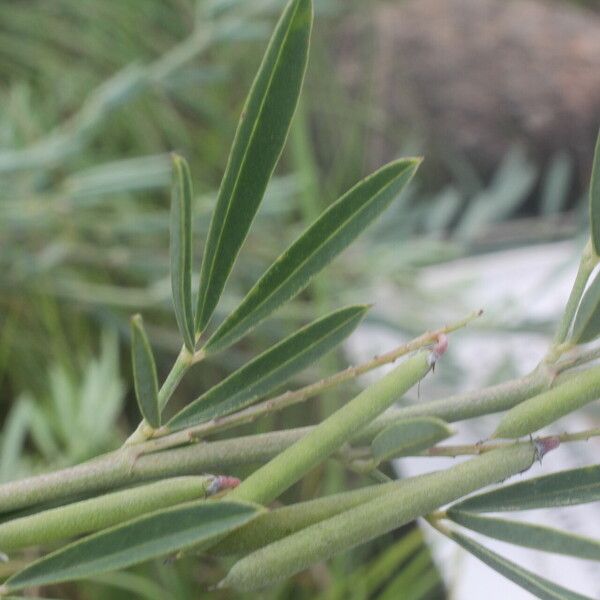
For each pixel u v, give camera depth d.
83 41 0.84
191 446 0.24
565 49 0.96
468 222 0.72
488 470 0.23
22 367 0.67
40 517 0.23
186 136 0.82
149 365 0.23
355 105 0.95
